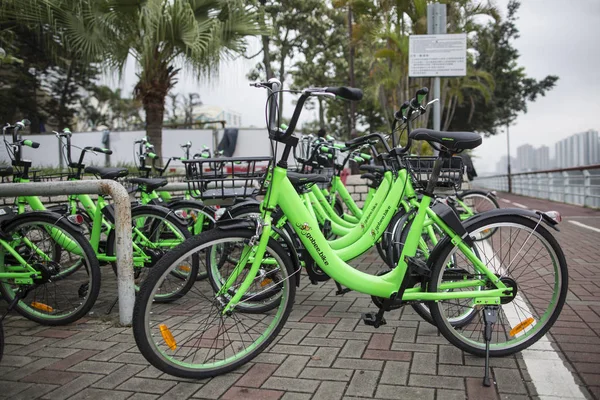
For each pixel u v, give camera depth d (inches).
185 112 1157.7
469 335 117.0
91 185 132.2
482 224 106.8
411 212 127.5
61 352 116.7
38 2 295.0
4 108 800.3
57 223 133.8
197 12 339.0
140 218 155.6
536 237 108.3
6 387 98.8
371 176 188.1
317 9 762.8
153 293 94.6
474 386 94.7
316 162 199.2
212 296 120.1
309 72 839.7
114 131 573.3
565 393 90.8
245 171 159.0
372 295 110.3
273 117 105.7
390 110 591.5
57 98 953.5
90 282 134.5
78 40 315.0
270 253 105.1
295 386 96.6
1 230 135.5
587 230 308.7
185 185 208.7
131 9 314.0
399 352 112.5
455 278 108.1
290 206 107.9
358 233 133.6
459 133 106.3
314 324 133.8
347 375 100.9
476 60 903.1
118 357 113.0
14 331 132.7
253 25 344.5
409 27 515.8
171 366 97.0
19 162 159.9
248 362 108.6
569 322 130.5
